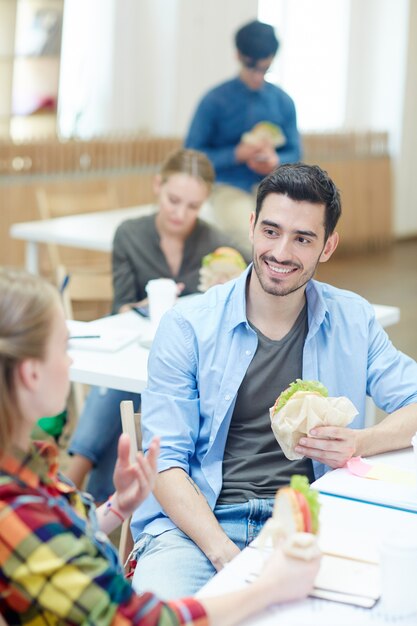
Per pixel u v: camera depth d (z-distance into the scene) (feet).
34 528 4.48
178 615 4.63
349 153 31.63
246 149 17.83
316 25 31.96
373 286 26.68
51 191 23.03
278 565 4.96
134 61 26.81
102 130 26.43
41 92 23.99
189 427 7.59
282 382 7.77
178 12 26.35
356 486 6.67
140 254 12.77
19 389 4.53
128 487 5.50
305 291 7.93
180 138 26.20
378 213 32.99
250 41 17.53
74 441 11.51
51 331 4.60
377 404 8.20
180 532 7.22
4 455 4.57
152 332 10.61
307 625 4.78
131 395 11.32
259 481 7.61
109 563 4.75
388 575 4.89
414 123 33.68
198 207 12.62
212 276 11.27
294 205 7.37
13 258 22.50
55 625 4.55
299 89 31.89
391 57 32.68
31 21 23.62
